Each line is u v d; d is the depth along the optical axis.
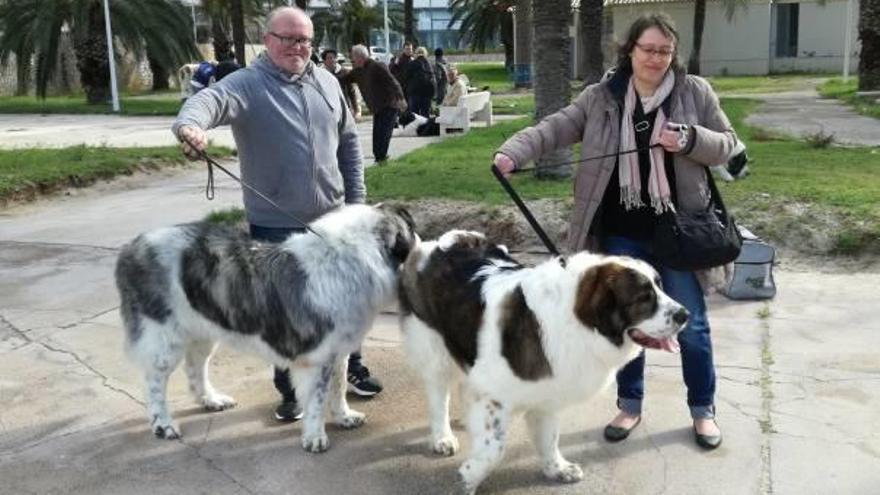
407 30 40.44
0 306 7.32
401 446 4.68
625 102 4.26
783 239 7.89
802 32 45.97
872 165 10.55
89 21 30.28
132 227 10.34
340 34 57.03
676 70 4.24
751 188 9.00
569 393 3.84
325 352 4.48
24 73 30.31
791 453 4.43
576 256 3.85
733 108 20.58
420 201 9.36
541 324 3.74
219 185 13.51
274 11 4.69
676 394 5.21
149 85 42.25
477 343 3.97
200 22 47.47
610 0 44.00
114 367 5.88
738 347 5.84
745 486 4.14
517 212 8.69
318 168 4.77
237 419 5.05
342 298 4.39
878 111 18.42
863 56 23.72
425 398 5.32
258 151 4.67
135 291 4.61
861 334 5.98
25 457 4.59
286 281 4.39
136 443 4.74
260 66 4.65
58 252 9.16
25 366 5.93
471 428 4.02
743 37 46.56
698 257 4.14
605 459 4.47
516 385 3.86
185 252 4.55
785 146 12.75
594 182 4.35
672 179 4.27
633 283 3.59
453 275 4.21
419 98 21.31
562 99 10.20
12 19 29.92
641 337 3.65
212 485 4.28
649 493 4.12
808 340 5.92
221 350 6.14
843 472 4.22
